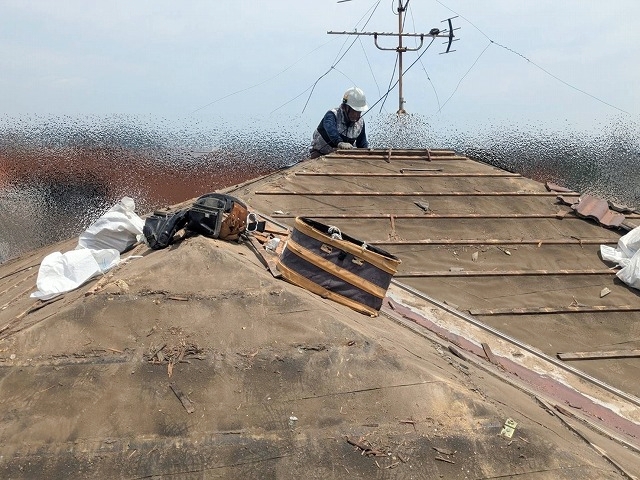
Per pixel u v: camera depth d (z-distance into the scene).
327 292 4.16
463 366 4.05
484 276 6.58
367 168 8.77
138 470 2.64
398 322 4.81
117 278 3.81
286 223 7.03
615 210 8.34
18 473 2.57
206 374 3.19
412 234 7.24
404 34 12.22
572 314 6.18
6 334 3.47
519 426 3.10
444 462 2.83
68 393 2.99
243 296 3.73
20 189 14.14
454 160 9.52
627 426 4.45
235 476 2.66
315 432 2.92
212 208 4.46
